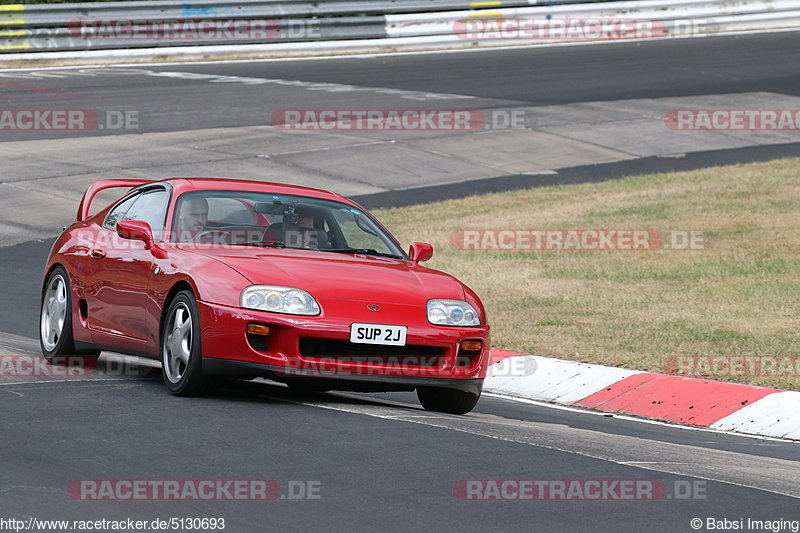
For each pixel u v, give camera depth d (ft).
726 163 239.09
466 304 81.82
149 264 83.97
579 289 142.72
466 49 384.88
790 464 70.03
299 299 76.13
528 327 121.80
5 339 110.93
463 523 50.93
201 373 77.10
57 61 351.46
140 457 60.18
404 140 257.34
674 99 303.07
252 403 77.46
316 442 65.31
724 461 68.64
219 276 77.61
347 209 92.17
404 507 52.95
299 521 50.21
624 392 97.09
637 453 68.90
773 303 129.59
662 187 213.66
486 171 235.40
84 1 364.99
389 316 77.41
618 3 402.72
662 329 118.32
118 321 87.86
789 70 337.52
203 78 327.26
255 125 266.16
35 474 55.98
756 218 183.32
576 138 264.31
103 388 81.46
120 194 205.98
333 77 329.72
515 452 65.77
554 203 203.72
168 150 238.89
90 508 50.85
